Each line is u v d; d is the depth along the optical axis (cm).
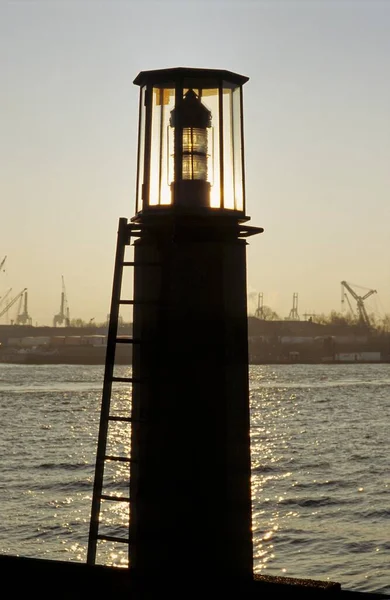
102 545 3056
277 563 2898
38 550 3012
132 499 944
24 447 6100
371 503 3903
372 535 3262
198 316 919
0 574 937
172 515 910
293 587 877
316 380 17612
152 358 928
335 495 4122
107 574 913
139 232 962
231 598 886
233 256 938
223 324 920
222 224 934
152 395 926
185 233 932
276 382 16812
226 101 974
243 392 937
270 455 5691
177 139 948
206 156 957
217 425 912
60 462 5244
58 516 3553
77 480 4497
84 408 9881
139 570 911
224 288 923
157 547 913
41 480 4534
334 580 2695
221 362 916
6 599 931
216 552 903
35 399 11406
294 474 4844
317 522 3512
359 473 4859
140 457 930
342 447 6166
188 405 914
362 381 17075
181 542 906
